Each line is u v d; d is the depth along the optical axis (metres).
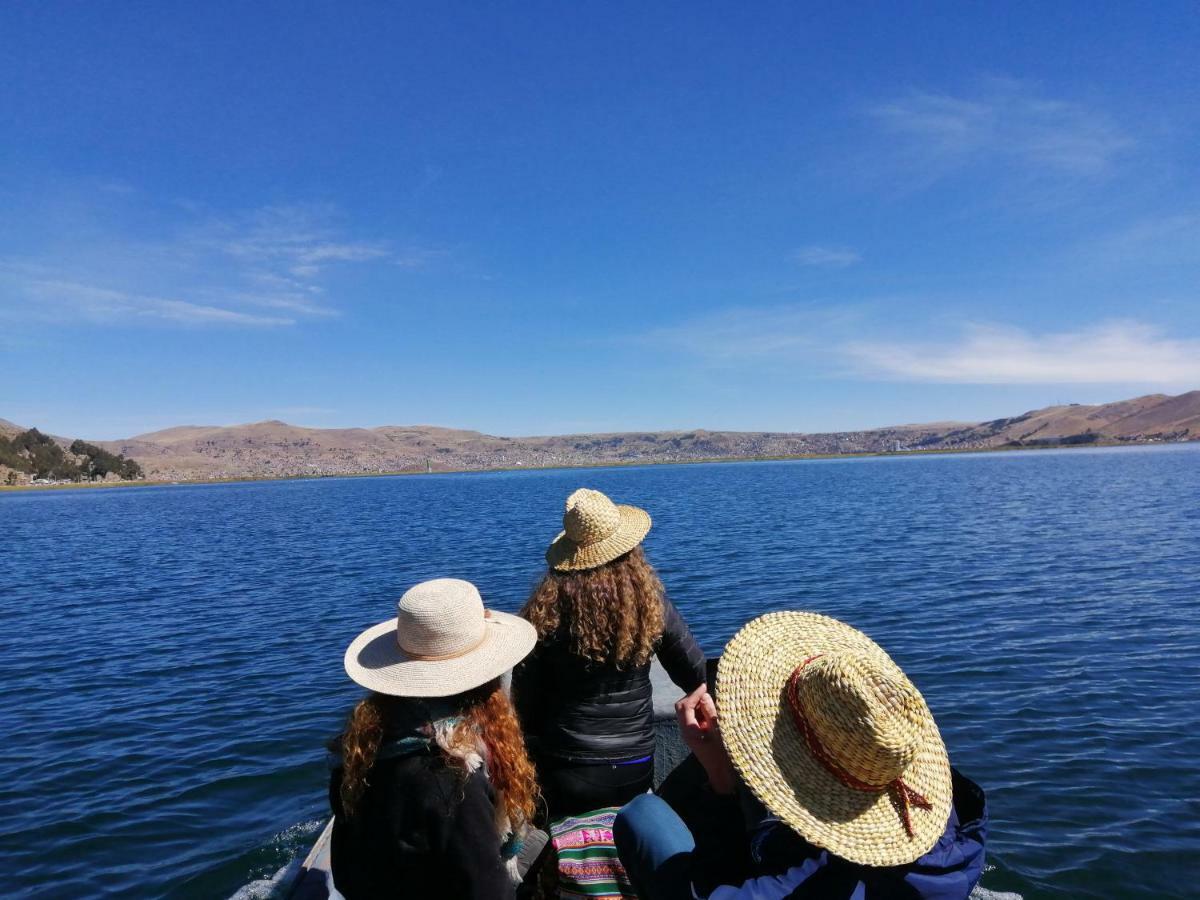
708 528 36.34
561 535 3.52
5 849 7.73
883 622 15.46
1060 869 6.54
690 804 2.90
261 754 9.98
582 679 3.24
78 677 13.98
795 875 2.12
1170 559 22.30
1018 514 38.47
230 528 51.47
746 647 2.51
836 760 2.11
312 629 17.45
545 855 3.20
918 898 2.14
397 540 38.19
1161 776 8.18
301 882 4.54
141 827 8.10
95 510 86.50
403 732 2.46
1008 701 10.59
